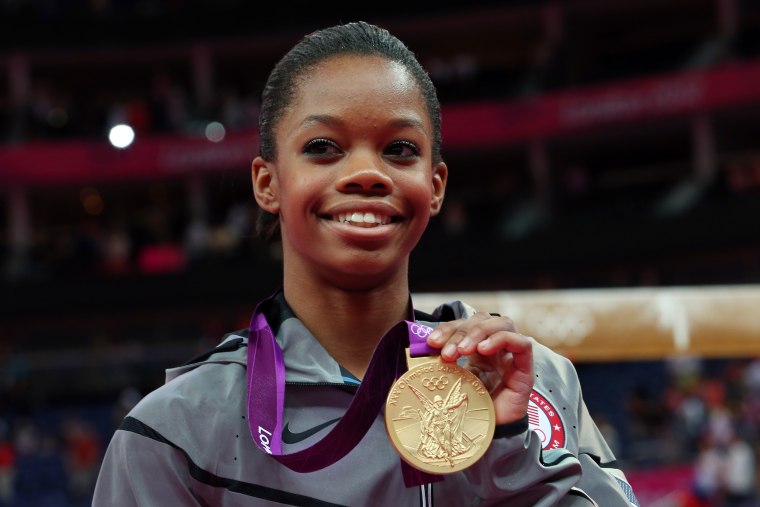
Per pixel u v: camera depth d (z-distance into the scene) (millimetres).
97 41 31625
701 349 4145
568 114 29000
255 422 1649
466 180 32156
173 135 29969
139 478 1659
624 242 26406
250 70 33219
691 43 31156
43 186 30516
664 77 28047
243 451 1677
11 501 18484
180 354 23438
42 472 19469
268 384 1691
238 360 1779
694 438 15602
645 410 16938
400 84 1688
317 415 1709
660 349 4156
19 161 29969
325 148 1673
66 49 31594
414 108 1691
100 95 33438
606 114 28656
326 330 1798
